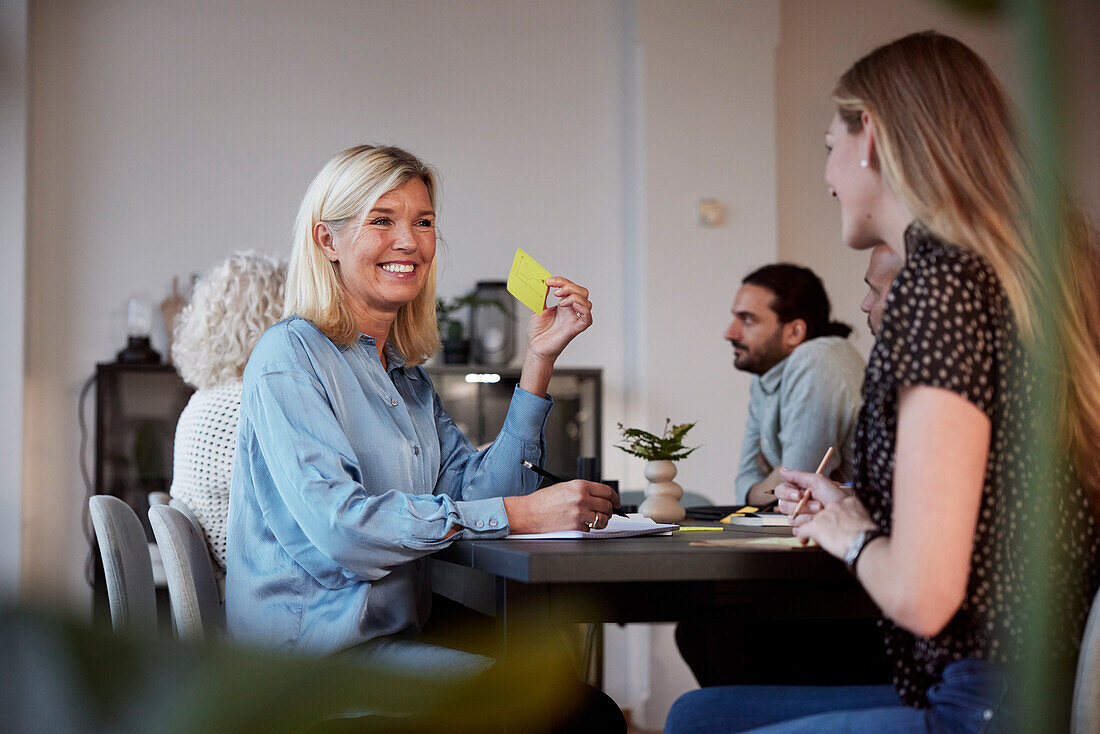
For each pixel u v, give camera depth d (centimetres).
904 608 100
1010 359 104
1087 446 105
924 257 109
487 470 200
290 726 29
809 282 332
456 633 193
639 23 488
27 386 453
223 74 480
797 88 517
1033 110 38
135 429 439
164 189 471
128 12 472
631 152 500
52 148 462
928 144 113
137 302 455
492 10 503
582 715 155
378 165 184
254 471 167
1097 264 108
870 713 107
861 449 113
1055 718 102
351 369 177
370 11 493
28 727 27
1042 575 58
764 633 251
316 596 162
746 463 338
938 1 36
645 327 481
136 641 28
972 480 99
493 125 499
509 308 475
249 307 218
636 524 173
